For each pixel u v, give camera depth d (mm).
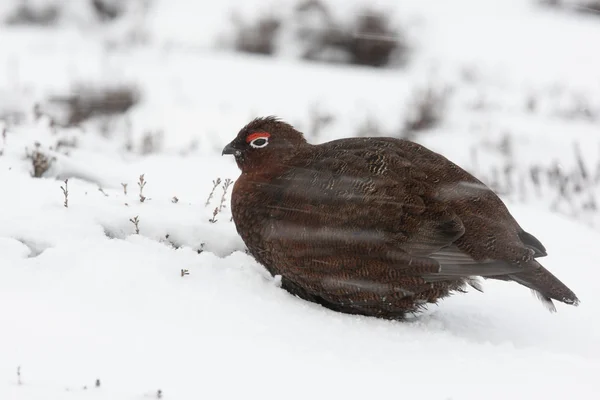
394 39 29484
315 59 29781
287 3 31594
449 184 9484
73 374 6668
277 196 9523
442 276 9000
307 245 9188
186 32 30859
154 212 10680
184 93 23844
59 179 12406
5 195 10852
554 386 7375
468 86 26828
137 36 30156
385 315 9500
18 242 9180
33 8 31891
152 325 7805
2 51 27219
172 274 9016
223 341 7652
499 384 7359
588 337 9359
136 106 22578
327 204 9156
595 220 16562
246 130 10055
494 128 22547
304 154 9914
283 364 7324
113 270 8797
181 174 14102
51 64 25906
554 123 23531
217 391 6668
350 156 9500
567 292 9086
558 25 32812
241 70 26766
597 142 21969
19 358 6844
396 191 9133
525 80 27750
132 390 6480
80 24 31953
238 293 8914
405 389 7090
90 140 16234
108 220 10156
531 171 18234
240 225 9789
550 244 12789
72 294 8250
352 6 31094
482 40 30969
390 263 9008
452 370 7621
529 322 9727
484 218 9305
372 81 26656
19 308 7797
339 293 9281
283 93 24562
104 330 7562
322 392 6863
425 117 22625
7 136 14008
